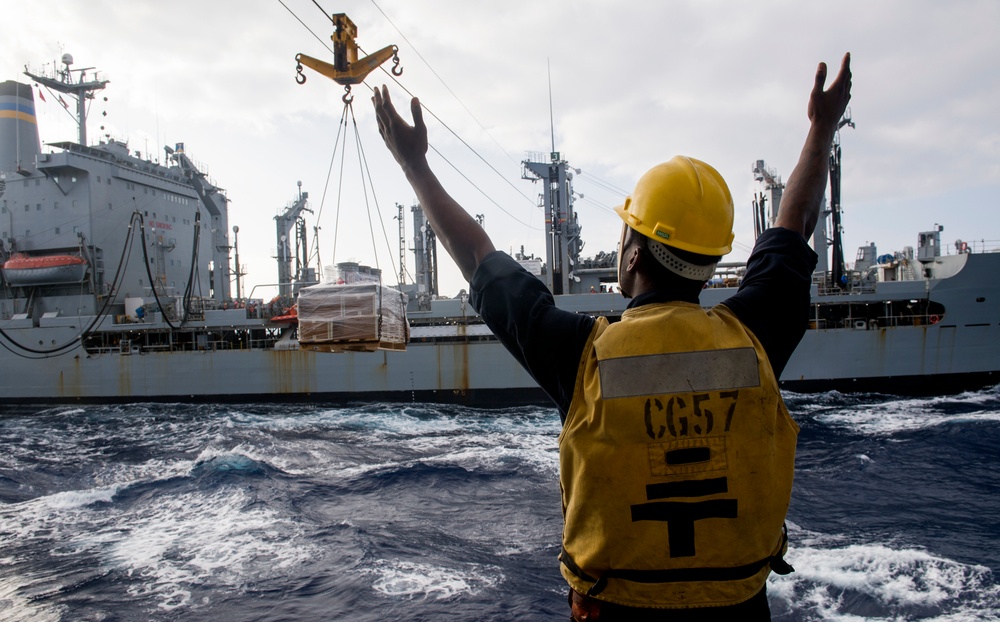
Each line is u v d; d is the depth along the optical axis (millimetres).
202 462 21078
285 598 11023
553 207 38094
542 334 1661
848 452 20578
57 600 11117
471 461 20719
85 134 42562
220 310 36594
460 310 34562
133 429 28016
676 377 1465
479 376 32875
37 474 20359
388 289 5469
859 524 14094
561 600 10891
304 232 54719
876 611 10164
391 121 2279
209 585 11617
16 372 36562
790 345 1723
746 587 1468
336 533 14305
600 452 1469
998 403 28219
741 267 35812
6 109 42156
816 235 38000
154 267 42438
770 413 1506
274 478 19062
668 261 1651
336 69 3963
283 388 34250
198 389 34906
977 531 13570
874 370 30906
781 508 1524
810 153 2195
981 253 30594
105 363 35719
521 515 15484
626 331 1526
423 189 2246
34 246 39219
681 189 1679
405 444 23906
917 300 31766
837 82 2229
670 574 1443
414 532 14367
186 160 46094
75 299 38625
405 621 10164
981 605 10289
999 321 30625
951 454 20078
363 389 33719
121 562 12812
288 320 34156
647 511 1442
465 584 11508
